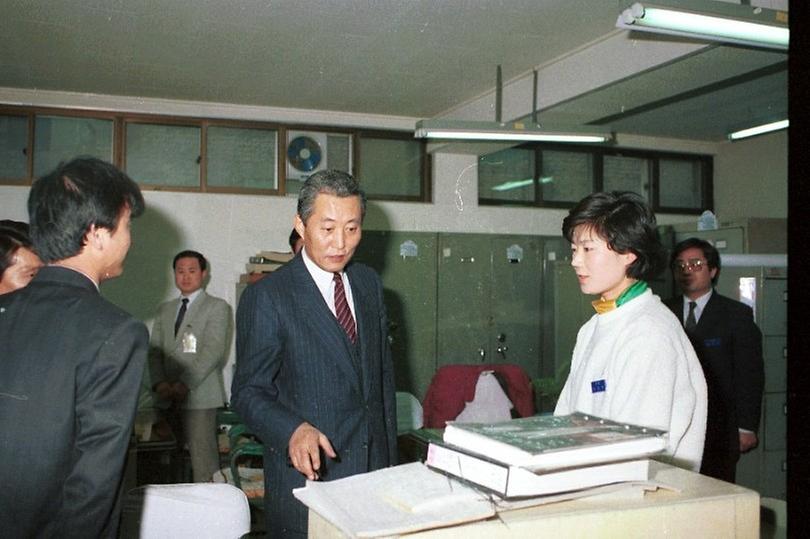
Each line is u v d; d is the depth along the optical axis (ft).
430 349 16.85
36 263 5.06
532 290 17.66
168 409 12.66
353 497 2.63
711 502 2.71
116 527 3.59
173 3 10.32
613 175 19.58
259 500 9.72
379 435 5.57
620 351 4.17
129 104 15.51
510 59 12.98
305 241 5.44
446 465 2.84
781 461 12.91
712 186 20.56
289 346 5.27
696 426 4.23
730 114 17.02
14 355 3.43
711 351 9.16
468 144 16.55
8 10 10.58
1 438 3.31
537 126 12.94
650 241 4.28
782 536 5.16
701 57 10.25
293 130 16.78
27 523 3.33
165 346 12.94
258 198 16.43
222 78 14.12
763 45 8.20
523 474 2.51
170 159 15.97
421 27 11.29
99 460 3.37
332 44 12.08
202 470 12.49
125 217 3.85
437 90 15.07
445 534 2.37
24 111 14.96
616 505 2.60
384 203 17.43
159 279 15.66
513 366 13.07
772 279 13.15
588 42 12.05
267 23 11.10
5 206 14.73
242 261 16.26
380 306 5.97
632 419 3.96
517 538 2.43
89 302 3.60
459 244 17.19
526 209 18.60
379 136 17.38
